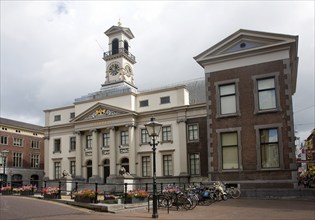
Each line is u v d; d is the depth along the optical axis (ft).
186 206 56.95
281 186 76.18
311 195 72.18
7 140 215.51
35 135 238.68
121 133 153.07
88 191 62.18
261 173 78.69
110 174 148.25
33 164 232.94
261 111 80.89
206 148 132.16
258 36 83.15
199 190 69.51
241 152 81.56
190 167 135.74
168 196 59.06
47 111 178.91
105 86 171.22
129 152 145.28
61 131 172.86
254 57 83.82
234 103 84.89
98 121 156.04
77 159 159.84
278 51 81.41
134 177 139.74
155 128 52.65
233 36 85.81
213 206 60.34
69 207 58.44
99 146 156.66
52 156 172.86
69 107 172.55
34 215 46.70
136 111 150.71
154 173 49.24
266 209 53.47
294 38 79.61
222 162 83.82
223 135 84.99
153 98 148.15
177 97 142.31
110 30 178.60
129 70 177.06
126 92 151.02
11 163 214.90
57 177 169.99
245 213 48.96
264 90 82.23
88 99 163.73
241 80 84.33
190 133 137.69
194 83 165.48
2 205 58.29
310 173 211.20
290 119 77.82
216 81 87.04
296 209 52.90
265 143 80.28
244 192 78.18
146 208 60.08
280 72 80.53
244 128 82.17
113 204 57.57
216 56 87.10
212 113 86.43
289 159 76.59
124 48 177.17
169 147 140.05
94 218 45.42
